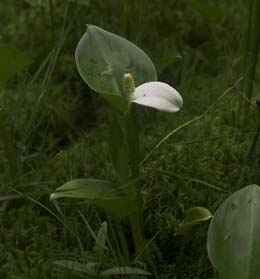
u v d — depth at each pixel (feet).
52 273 3.79
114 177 4.24
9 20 5.65
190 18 5.52
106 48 3.74
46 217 4.07
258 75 4.95
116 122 3.62
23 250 3.99
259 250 3.34
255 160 4.13
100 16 5.15
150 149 4.38
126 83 3.52
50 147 4.55
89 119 4.92
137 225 3.79
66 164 4.32
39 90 4.66
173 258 3.97
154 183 4.17
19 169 4.23
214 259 3.37
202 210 3.66
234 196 3.48
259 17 4.27
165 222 4.02
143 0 5.08
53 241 3.98
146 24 5.44
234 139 4.38
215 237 3.42
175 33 5.50
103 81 3.67
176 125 4.49
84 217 3.94
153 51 5.33
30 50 5.03
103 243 3.67
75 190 3.58
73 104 4.91
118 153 3.60
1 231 4.03
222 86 4.78
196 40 5.53
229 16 5.49
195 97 4.87
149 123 4.66
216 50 5.38
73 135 4.83
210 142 4.34
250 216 3.40
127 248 3.88
